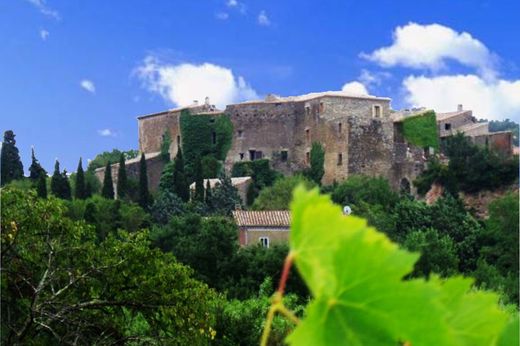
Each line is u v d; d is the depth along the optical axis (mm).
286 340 1052
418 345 1031
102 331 22938
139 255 23219
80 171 99562
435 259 56281
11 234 21188
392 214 79562
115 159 147250
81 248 23109
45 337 22625
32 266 22969
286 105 122812
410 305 1039
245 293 48062
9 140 97688
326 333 1040
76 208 82688
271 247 53062
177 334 22953
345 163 114250
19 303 22156
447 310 1100
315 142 118938
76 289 23531
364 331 1034
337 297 1050
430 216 76688
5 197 22031
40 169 100562
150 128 132250
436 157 110938
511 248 67250
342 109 118125
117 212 83375
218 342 28172
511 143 109688
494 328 1206
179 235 59781
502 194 99625
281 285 1153
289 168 121625
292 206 1083
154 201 101500
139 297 22781
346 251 1057
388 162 114750
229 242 52062
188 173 123812
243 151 123438
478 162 101188
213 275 51531
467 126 118250
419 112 117500
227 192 101938
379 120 115625
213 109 130125
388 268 1051
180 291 23219
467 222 76750
